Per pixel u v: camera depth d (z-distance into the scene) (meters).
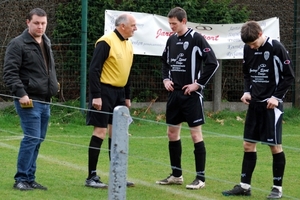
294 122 19.58
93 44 18.88
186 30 10.46
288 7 20.48
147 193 9.69
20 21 18.59
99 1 18.84
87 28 18.80
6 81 9.25
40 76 9.48
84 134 16.44
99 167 11.83
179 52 10.44
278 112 9.54
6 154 12.80
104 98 10.01
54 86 9.70
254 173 11.69
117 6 19.02
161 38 18.77
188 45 10.37
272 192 9.66
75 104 18.81
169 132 10.52
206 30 19.20
